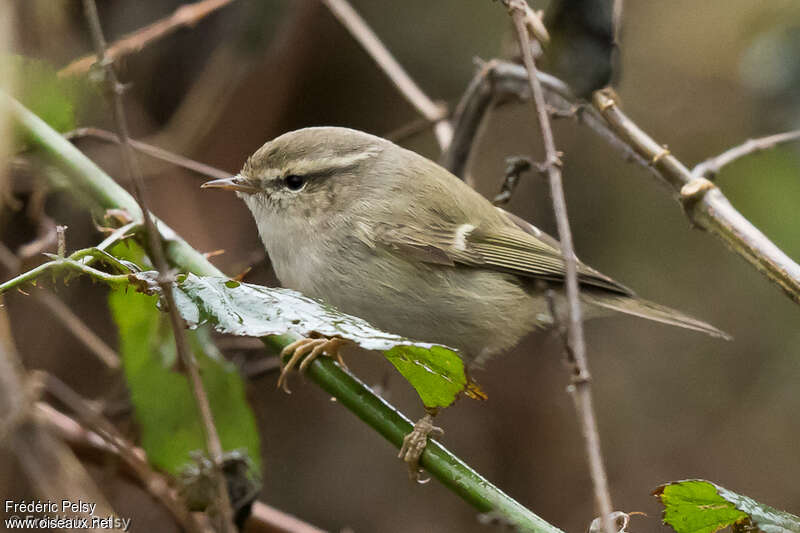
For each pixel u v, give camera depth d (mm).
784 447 12914
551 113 7484
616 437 13234
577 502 13055
